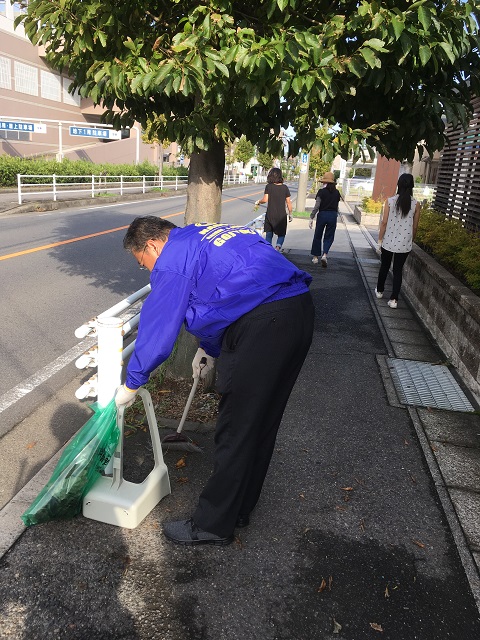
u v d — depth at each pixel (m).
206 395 3.87
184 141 3.25
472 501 2.89
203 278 2.21
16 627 2.00
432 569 2.40
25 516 2.46
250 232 2.41
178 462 3.07
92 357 3.06
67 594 2.15
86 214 16.59
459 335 4.84
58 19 2.90
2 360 4.78
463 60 3.38
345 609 2.16
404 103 3.46
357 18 2.58
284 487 2.94
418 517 2.74
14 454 3.25
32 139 34.81
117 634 1.99
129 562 2.33
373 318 6.45
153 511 2.67
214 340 2.38
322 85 2.60
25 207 16.27
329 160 3.11
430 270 6.09
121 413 2.49
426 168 24.92
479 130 6.73
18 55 32.00
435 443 3.49
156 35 3.02
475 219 6.71
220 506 2.40
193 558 2.38
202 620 2.07
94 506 2.55
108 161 42.03
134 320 3.42
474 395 4.24
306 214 20.62
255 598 2.19
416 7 2.52
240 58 2.47
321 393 4.18
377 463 3.22
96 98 3.11
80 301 6.75
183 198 27.67
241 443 2.29
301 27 2.85
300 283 2.39
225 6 2.75
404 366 4.86
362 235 15.30
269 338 2.20
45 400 4.05
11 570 2.25
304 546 2.50
